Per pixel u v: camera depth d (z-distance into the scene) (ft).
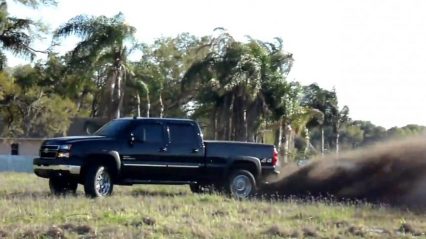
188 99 206.80
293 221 40.86
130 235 33.60
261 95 132.98
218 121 134.72
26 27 139.44
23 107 188.14
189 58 198.59
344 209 47.37
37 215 40.57
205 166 59.57
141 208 44.32
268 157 62.08
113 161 55.72
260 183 62.64
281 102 132.98
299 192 63.00
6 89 176.65
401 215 44.68
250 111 133.39
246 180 61.11
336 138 217.77
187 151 58.80
